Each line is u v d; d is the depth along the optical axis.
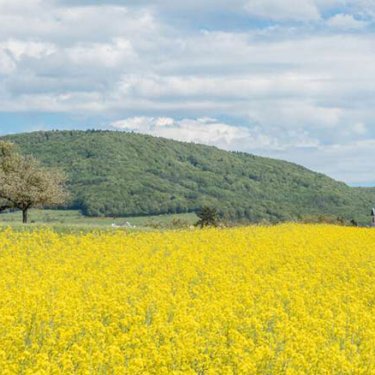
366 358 15.21
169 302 19.72
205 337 16.20
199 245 37.47
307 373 14.43
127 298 21.16
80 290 21.30
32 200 73.56
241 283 24.12
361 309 21.42
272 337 16.38
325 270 29.98
